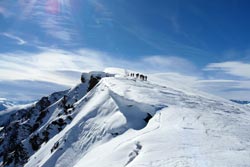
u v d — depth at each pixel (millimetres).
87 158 40062
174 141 28719
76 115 77188
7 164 103000
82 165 36844
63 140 56281
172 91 70812
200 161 22422
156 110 47094
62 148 53969
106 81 77688
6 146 149000
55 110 128750
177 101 55250
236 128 36125
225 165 21375
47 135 84562
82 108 77000
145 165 22156
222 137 30781
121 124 46812
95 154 39219
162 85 84062
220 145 27344
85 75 126125
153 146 27438
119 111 51250
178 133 32094
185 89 88750
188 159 22969
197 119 40250
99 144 45906
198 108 50938
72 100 117000
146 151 26141
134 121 46500
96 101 64625
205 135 31391
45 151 69500
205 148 26203
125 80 80125
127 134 42719
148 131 36188
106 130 47875
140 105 50250
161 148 26594
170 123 38188
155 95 58281
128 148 30078
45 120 126375
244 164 21672
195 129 34312
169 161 22656
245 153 24812
